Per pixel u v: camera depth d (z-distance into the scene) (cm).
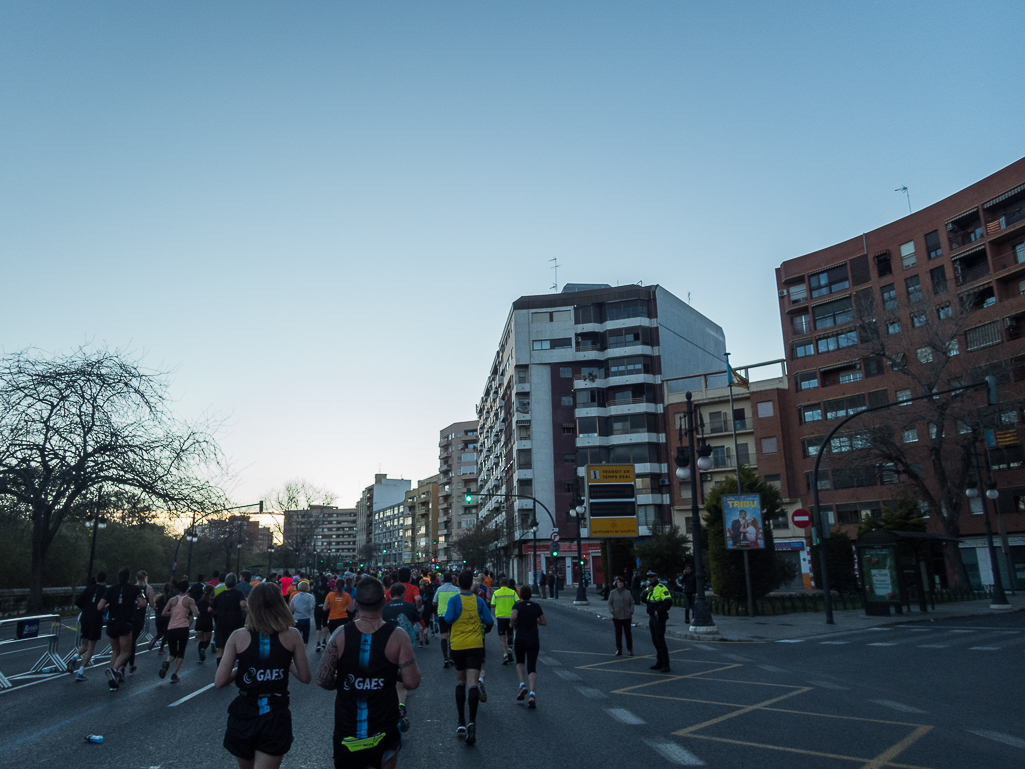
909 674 1250
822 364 5409
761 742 749
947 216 4772
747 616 2600
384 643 416
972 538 4378
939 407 3669
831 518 5191
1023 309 4188
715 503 2969
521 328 7206
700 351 7681
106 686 1188
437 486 14012
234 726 427
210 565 8194
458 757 690
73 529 3938
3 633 1636
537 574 5459
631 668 1359
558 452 6944
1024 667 1306
